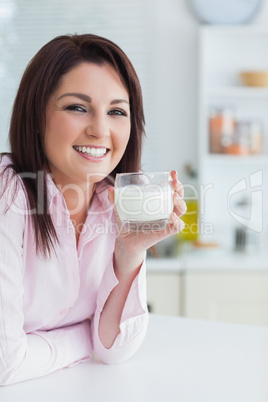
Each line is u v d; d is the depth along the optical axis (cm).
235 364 109
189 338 126
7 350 98
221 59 321
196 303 266
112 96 105
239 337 127
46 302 111
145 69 320
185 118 322
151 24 318
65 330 116
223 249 306
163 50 319
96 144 104
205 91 304
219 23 312
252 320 265
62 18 322
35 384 100
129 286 112
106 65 107
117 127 107
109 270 111
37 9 322
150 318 143
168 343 123
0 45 326
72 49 105
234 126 309
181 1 316
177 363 110
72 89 103
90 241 116
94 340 113
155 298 267
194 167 322
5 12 324
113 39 320
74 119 103
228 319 266
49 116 105
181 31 317
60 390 97
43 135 106
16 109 110
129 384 100
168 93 321
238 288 264
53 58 104
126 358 112
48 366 104
